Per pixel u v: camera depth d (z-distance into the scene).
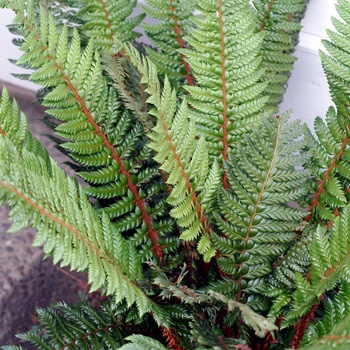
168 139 0.78
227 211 0.86
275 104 1.10
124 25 1.03
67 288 1.40
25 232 1.50
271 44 1.00
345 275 0.77
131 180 0.93
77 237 0.73
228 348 0.72
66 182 0.79
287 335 0.91
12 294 1.38
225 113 0.89
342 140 0.89
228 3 0.85
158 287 0.86
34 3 1.01
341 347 0.63
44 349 0.87
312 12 1.18
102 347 0.89
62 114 0.85
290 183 0.85
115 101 0.91
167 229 0.95
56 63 0.84
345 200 0.87
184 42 1.02
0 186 0.65
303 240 0.89
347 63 0.85
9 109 0.84
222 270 0.88
